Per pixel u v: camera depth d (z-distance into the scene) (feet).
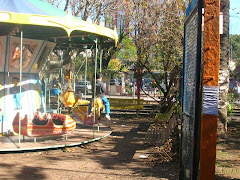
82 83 109.81
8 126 29.60
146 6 45.24
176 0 41.39
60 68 46.24
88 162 22.45
